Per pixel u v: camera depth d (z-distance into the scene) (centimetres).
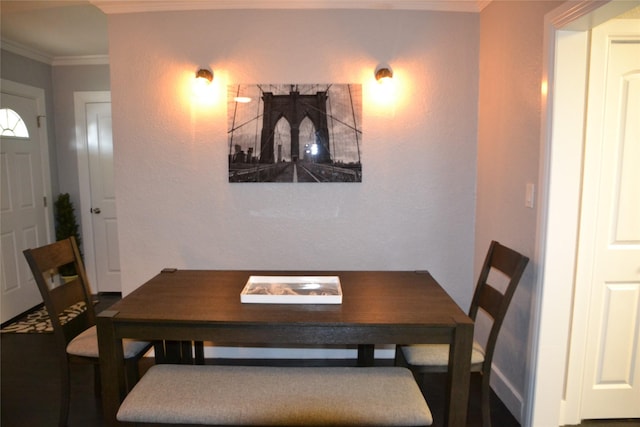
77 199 415
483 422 194
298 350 282
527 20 205
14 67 356
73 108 405
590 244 200
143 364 277
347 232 279
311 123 269
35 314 368
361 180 273
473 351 194
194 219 278
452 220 278
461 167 274
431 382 256
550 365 197
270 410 138
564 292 192
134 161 274
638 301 206
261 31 264
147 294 189
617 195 198
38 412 224
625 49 189
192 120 270
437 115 270
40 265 198
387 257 280
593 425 211
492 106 247
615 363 209
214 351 283
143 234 279
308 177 272
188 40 265
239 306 173
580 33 179
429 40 265
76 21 304
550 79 183
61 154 410
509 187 225
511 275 185
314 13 263
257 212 277
